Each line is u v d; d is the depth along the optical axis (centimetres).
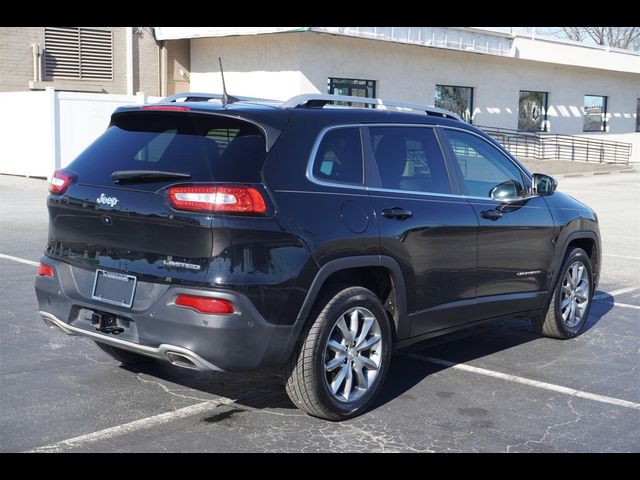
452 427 479
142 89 2434
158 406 498
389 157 523
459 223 551
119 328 455
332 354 475
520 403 526
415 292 523
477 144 604
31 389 521
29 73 2214
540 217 638
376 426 476
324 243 456
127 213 448
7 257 997
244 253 425
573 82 3450
